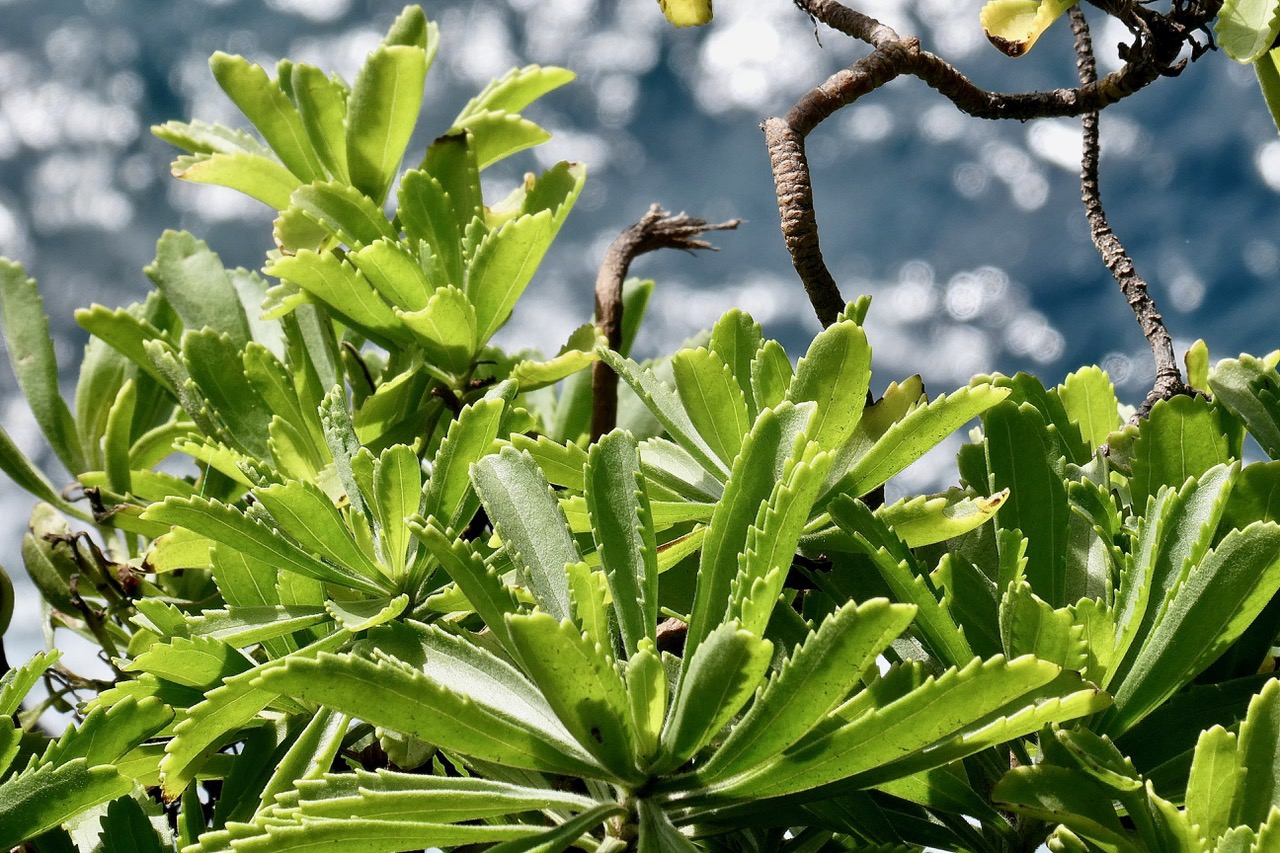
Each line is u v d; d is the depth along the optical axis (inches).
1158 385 44.5
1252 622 42.3
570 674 38.0
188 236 49.4
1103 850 39.6
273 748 43.0
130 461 49.6
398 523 42.4
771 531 38.8
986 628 41.4
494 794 39.3
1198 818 39.2
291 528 42.4
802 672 38.1
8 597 46.6
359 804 38.9
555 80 49.9
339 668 38.2
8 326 50.0
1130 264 45.2
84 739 41.3
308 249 47.3
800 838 42.2
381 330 46.8
